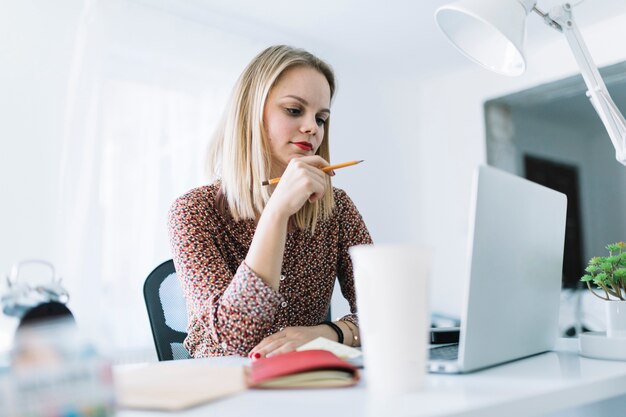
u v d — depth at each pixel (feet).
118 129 7.68
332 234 4.38
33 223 6.82
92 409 1.30
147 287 4.29
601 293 8.20
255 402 1.67
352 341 3.32
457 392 1.76
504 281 2.30
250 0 7.95
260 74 4.15
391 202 10.62
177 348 4.18
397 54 9.87
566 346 3.05
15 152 6.81
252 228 4.06
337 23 8.70
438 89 11.05
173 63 8.20
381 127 10.64
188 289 3.44
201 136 8.34
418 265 1.77
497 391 1.77
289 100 4.07
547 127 9.20
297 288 4.09
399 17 8.50
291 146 4.13
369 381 1.80
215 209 4.03
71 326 1.35
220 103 8.55
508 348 2.39
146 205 7.78
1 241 6.63
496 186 2.20
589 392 1.93
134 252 7.61
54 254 6.89
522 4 3.39
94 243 7.13
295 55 4.21
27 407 1.23
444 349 2.64
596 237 8.45
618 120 3.34
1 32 6.84
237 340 2.92
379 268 1.76
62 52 7.17
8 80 6.83
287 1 7.99
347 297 4.44
